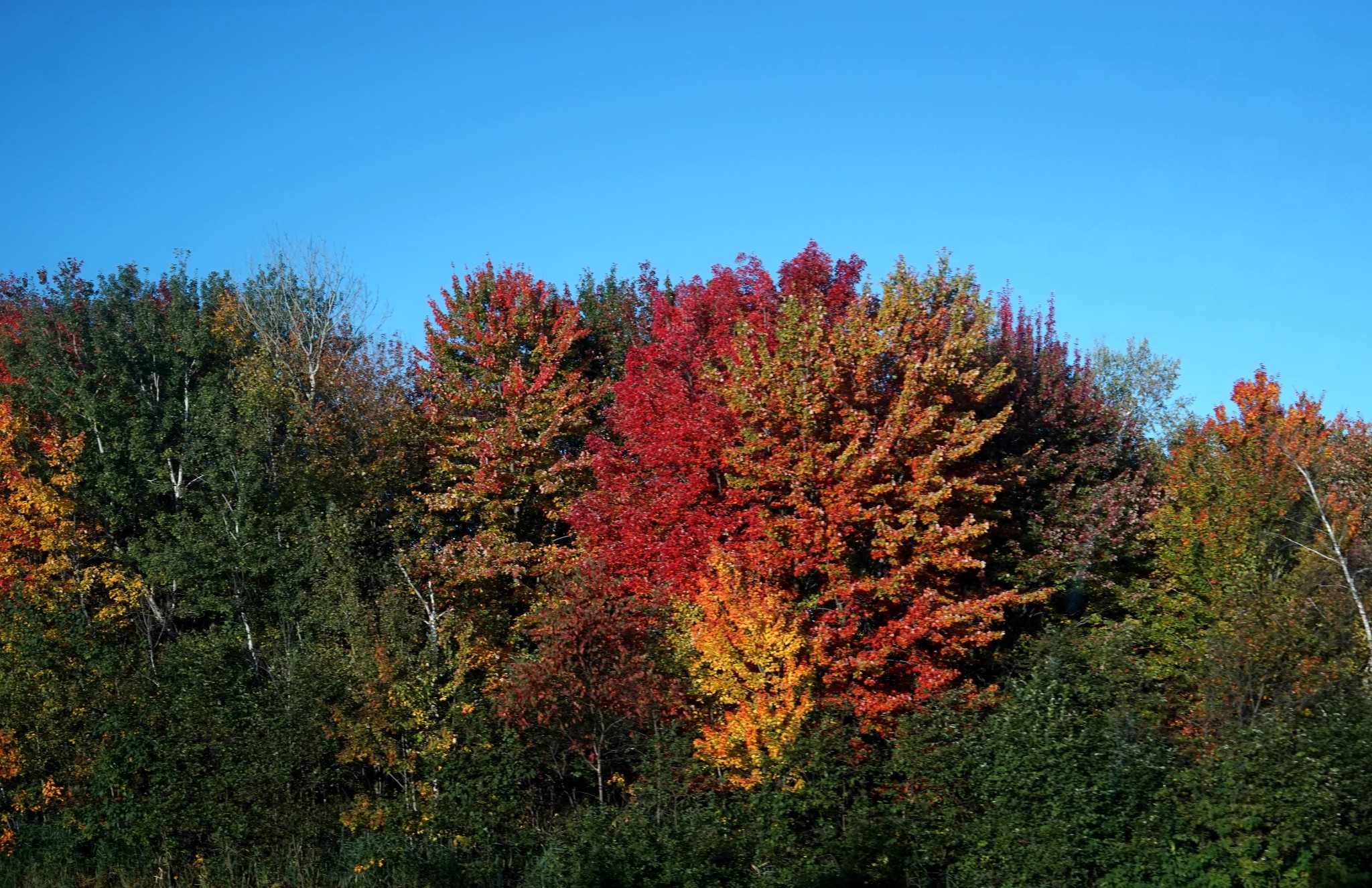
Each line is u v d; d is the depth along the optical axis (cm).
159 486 3594
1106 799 1966
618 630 2412
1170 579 2827
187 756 2573
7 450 3491
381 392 3600
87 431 3722
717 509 2861
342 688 2602
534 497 3488
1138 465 3309
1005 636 2838
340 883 2341
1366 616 2278
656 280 4325
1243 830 1888
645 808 2166
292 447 3525
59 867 2559
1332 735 1944
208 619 3519
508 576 3294
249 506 3250
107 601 3444
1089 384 3359
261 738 2538
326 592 2881
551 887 2122
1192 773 1981
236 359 4084
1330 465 2852
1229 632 2303
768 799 2111
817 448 2644
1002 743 2081
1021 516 2998
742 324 2864
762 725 2292
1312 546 2573
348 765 2597
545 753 2467
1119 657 2322
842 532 2577
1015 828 1978
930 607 2556
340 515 3094
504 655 3033
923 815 2083
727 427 2866
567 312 3822
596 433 3728
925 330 2858
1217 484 2791
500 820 2342
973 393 2820
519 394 3553
